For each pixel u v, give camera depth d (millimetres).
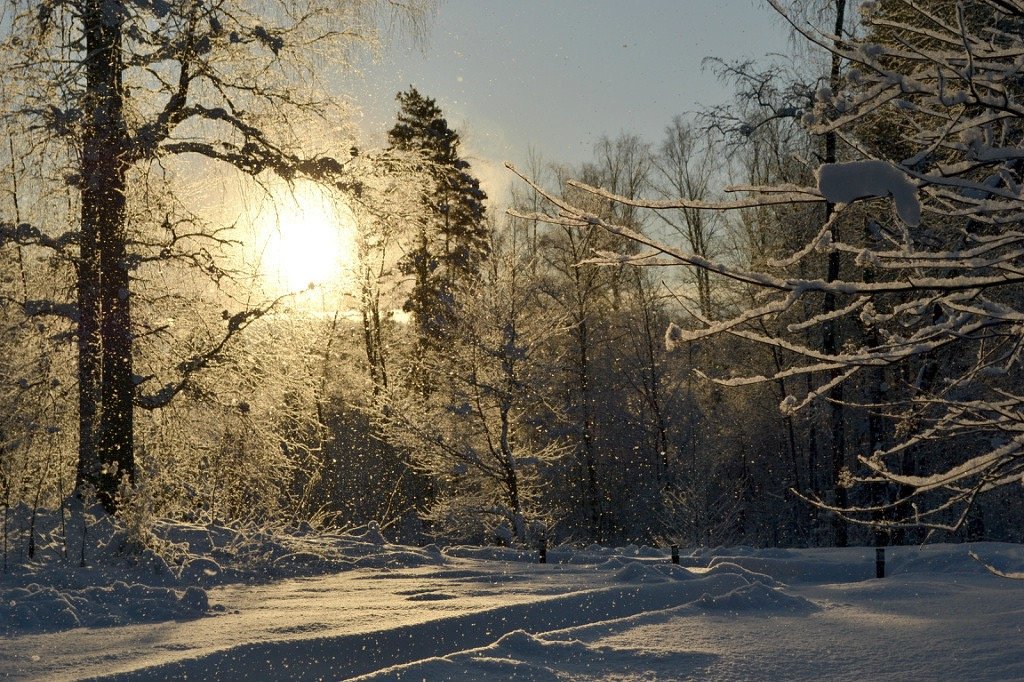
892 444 27531
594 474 35281
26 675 6887
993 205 3885
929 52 3658
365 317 31578
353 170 15844
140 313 15438
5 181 14195
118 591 10156
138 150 14469
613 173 39719
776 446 37562
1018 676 6629
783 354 34656
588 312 34500
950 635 8234
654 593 10656
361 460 29000
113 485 14336
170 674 7082
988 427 4906
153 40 14461
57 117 13711
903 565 14594
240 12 15367
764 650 7844
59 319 14836
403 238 17406
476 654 7742
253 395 15820
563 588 11711
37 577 10875
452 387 27219
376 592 11414
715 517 33625
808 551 17594
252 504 16719
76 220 14867
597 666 7418
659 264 3633
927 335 4105
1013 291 15133
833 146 23188
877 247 14547
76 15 14148
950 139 4293
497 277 27203
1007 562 13797
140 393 15711
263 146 15164
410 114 33844
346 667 7910
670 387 36750
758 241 33594
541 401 28578
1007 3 3916
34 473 13203
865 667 7195
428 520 30297
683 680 6953
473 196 33375
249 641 7922
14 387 12906
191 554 13148
